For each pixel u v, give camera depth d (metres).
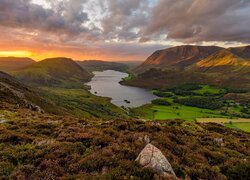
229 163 14.62
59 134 17.62
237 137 28.67
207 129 31.02
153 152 11.62
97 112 172.25
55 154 12.61
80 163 11.28
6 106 40.94
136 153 12.66
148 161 11.18
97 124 22.83
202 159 14.84
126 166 10.86
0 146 14.27
